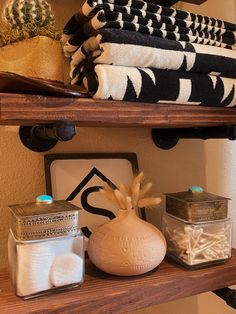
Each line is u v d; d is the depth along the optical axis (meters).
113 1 0.49
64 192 0.64
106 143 0.71
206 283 0.57
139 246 0.53
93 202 0.66
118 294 0.49
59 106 0.44
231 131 0.60
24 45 0.51
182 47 0.52
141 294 0.51
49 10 0.54
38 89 0.43
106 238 0.54
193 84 0.53
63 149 0.67
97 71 0.46
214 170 0.86
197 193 0.65
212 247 0.60
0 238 0.61
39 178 0.65
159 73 0.50
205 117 0.56
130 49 0.47
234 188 0.89
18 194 0.63
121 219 0.57
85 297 0.47
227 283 0.59
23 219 0.46
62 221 0.49
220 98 0.56
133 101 0.49
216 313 0.85
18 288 0.47
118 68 0.47
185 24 0.55
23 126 0.62
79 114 0.45
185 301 0.80
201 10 0.83
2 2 0.61
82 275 0.51
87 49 0.52
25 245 0.47
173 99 0.52
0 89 0.44
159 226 0.76
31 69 0.51
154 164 0.77
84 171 0.67
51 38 0.52
